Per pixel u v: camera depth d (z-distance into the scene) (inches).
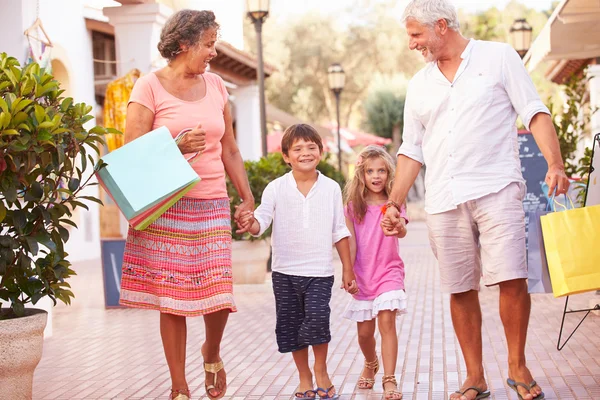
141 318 349.4
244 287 426.9
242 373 229.1
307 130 195.2
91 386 222.8
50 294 173.6
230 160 190.9
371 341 204.1
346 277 196.7
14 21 301.3
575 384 196.4
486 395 186.7
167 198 160.9
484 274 178.5
